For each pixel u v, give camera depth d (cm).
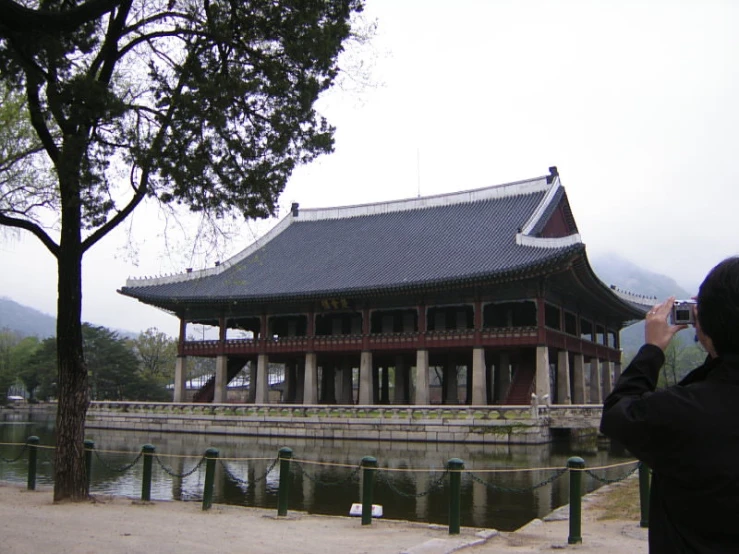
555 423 4453
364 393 5684
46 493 2127
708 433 338
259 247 7250
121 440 5047
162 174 1744
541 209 5950
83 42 1688
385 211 7162
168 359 10338
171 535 1397
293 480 2923
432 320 6175
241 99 1791
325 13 1788
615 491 2277
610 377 7081
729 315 352
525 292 5166
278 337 6475
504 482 2838
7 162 2181
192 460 3694
